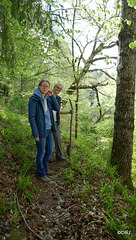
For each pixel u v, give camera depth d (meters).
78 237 2.32
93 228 2.48
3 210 2.36
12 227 2.24
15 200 2.65
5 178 3.05
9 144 4.41
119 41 4.74
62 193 3.18
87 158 4.86
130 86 4.68
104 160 5.77
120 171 4.89
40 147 3.28
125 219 2.86
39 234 2.28
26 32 4.85
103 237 2.37
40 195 3.08
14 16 4.25
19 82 13.41
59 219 2.59
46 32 4.81
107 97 9.91
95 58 8.73
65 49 8.12
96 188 3.51
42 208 2.77
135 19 4.46
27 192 2.88
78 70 8.09
